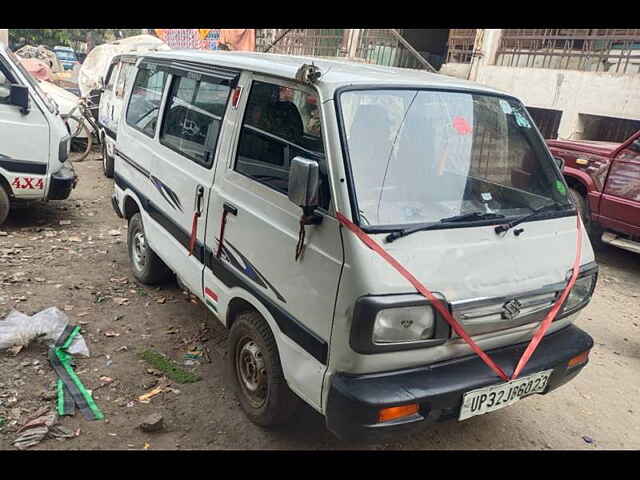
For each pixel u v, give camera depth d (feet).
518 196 10.12
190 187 11.85
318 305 8.25
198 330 14.03
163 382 11.75
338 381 7.90
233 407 11.10
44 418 10.03
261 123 10.05
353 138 8.47
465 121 9.96
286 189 9.24
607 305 18.78
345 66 10.82
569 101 33.37
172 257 13.10
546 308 9.22
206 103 11.90
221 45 49.47
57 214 22.80
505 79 36.47
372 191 8.28
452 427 11.20
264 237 9.46
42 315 13.43
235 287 10.43
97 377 11.68
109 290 15.83
